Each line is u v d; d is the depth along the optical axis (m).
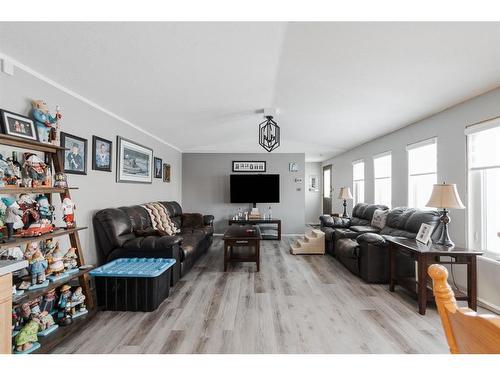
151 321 2.24
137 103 3.13
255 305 2.57
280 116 4.07
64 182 2.18
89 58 2.04
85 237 2.80
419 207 3.93
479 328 0.58
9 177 1.77
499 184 2.63
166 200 5.58
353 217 5.48
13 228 1.79
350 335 2.04
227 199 6.78
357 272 3.48
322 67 2.41
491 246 2.68
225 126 4.64
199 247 4.14
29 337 1.66
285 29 1.83
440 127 3.35
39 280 1.84
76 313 2.16
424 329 2.13
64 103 2.52
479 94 2.75
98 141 3.07
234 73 2.53
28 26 1.61
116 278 2.44
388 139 4.75
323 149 6.68
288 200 6.79
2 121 1.81
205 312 2.42
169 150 5.82
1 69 1.87
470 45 1.88
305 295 2.84
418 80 2.49
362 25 1.74
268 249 5.19
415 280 2.88
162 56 2.11
